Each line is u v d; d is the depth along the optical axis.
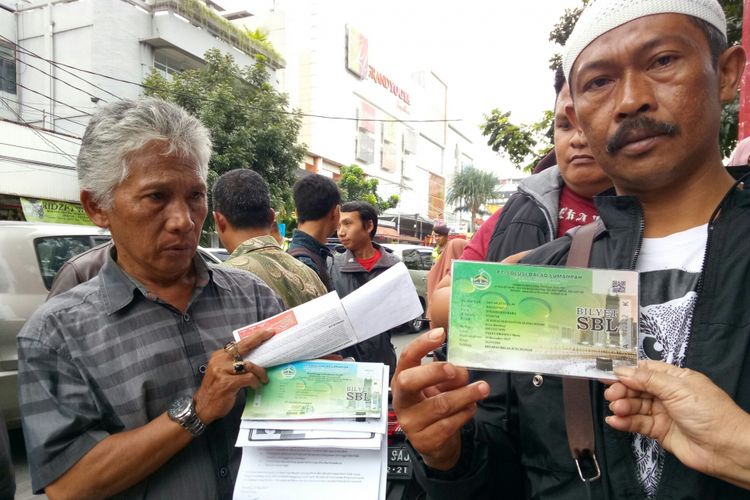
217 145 11.63
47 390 1.04
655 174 0.82
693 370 0.74
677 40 0.79
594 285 0.82
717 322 0.77
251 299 1.38
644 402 0.72
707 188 0.86
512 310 0.84
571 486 0.86
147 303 1.18
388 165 50.78
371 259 3.26
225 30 17.81
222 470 1.16
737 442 0.62
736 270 0.78
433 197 63.03
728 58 0.88
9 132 10.16
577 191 1.58
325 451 1.04
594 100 0.87
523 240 1.61
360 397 1.03
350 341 1.07
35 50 14.83
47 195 10.84
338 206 2.69
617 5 0.83
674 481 0.75
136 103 1.13
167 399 1.13
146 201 1.09
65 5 14.60
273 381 1.06
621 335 0.81
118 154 1.07
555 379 0.90
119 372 1.09
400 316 1.07
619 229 0.92
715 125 0.84
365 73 45.38
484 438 1.01
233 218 2.01
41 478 1.02
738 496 0.71
